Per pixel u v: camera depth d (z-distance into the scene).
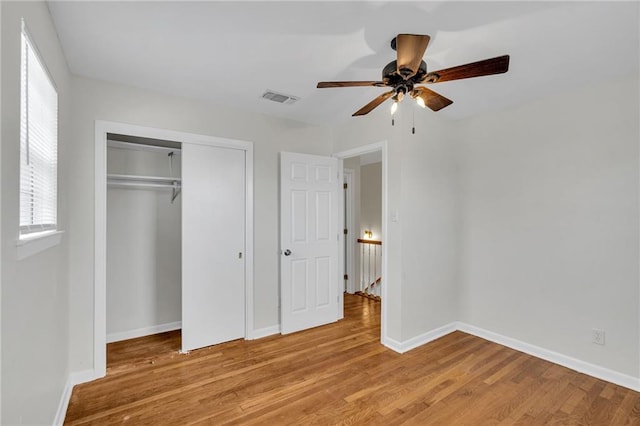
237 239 3.18
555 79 2.46
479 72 1.74
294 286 3.44
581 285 2.59
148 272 3.31
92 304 2.43
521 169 2.98
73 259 2.35
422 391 2.26
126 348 2.97
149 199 3.32
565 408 2.07
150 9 1.65
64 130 2.09
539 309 2.84
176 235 3.47
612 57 2.11
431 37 1.89
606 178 2.46
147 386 2.32
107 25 1.79
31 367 1.38
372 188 6.10
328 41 1.96
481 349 2.99
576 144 2.62
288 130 3.49
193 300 2.94
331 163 3.73
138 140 3.21
